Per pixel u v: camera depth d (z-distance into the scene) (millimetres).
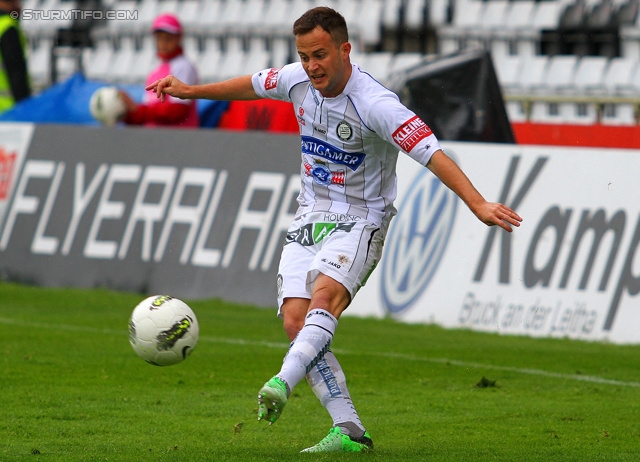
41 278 42906
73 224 42875
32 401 20031
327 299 14703
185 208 40812
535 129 42500
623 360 28172
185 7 65812
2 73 50250
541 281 33781
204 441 16438
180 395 21312
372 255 15383
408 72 40406
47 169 44125
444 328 34531
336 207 15555
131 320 15617
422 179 36375
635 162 33250
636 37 53406
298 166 39031
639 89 51844
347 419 15305
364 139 14977
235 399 20938
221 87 16531
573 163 34219
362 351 29047
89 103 48812
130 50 65438
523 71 55469
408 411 20000
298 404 20922
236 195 39938
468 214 35344
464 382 24094
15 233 44062
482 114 39938
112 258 41750
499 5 57531
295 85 15477
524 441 16750
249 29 62938
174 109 43250
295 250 15617
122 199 42125
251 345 29531
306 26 14359
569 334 32938
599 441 16859
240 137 40625
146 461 14430
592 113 51438
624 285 32438
